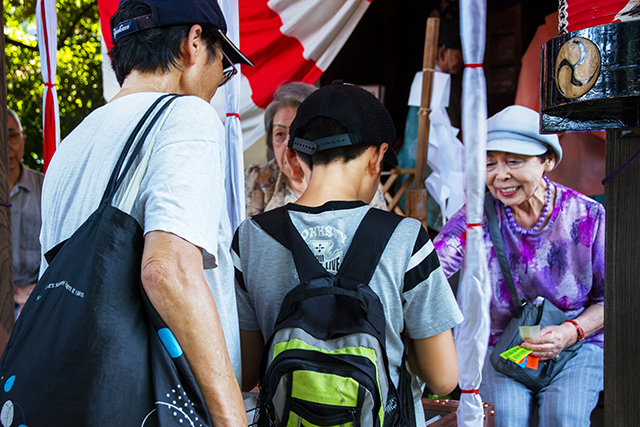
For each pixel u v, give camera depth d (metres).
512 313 2.27
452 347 1.11
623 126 1.29
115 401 0.78
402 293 1.05
